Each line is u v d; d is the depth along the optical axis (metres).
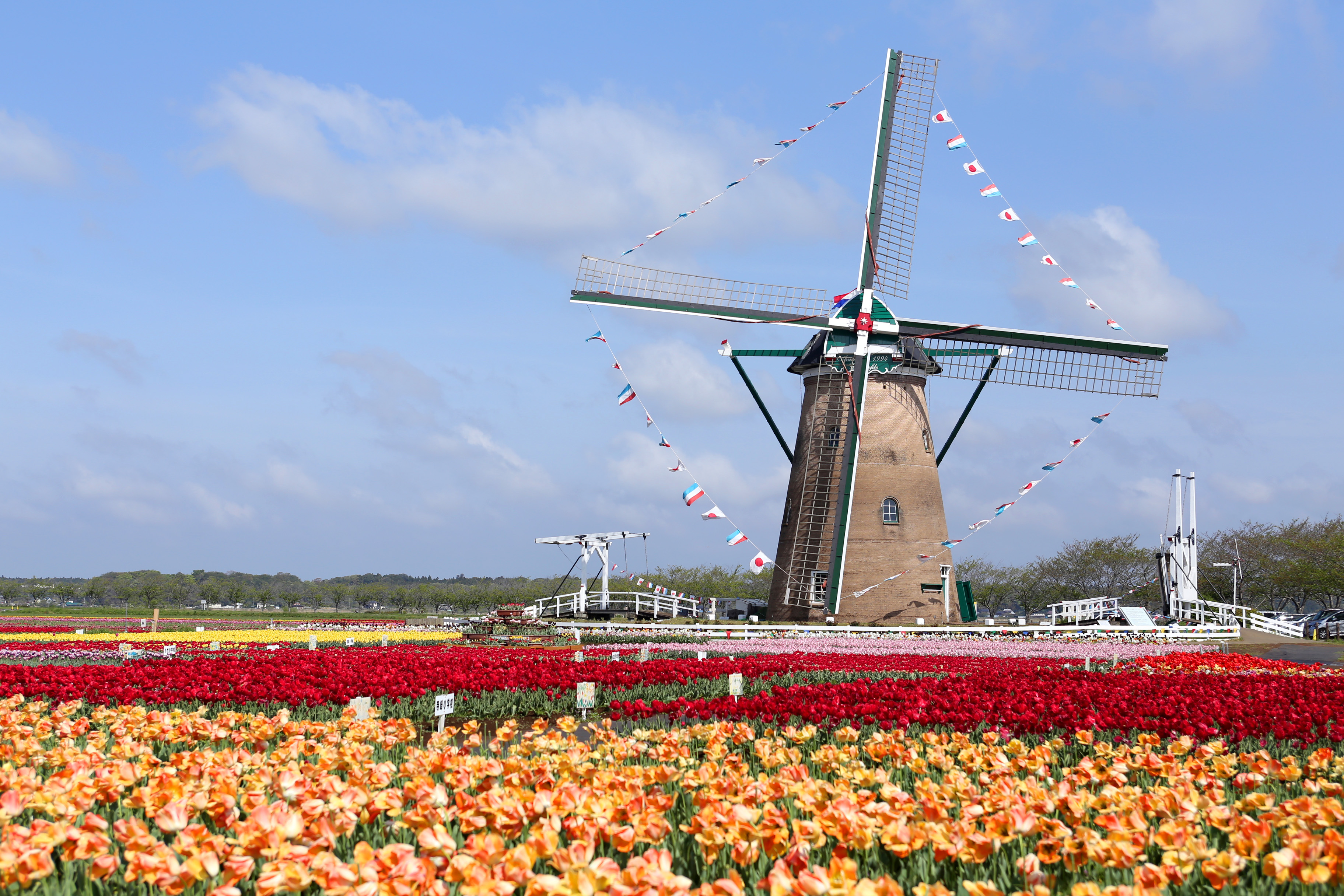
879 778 6.75
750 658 20.56
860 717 10.29
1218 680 15.35
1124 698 12.02
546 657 20.22
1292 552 62.47
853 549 37.28
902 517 37.62
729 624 37.97
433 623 52.72
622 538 44.41
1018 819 5.41
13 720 9.09
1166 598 46.09
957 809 6.26
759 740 8.52
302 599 112.06
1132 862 5.06
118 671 15.11
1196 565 45.66
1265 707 10.86
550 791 6.19
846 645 30.67
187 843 5.09
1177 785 6.93
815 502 37.12
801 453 38.66
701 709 10.83
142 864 4.77
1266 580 64.12
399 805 5.85
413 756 7.41
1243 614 46.06
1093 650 30.45
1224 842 6.11
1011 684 13.83
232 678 14.16
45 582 114.19
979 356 37.62
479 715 14.45
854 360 36.38
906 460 38.06
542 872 5.45
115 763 6.82
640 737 8.50
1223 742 9.23
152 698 13.28
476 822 5.62
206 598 103.81
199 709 10.41
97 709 11.59
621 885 4.35
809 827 5.33
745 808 5.42
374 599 99.94
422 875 4.53
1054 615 43.00
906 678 16.17
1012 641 33.38
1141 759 7.62
